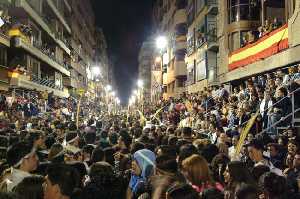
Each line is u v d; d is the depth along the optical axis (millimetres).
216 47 35500
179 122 25891
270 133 13766
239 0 30266
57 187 4398
